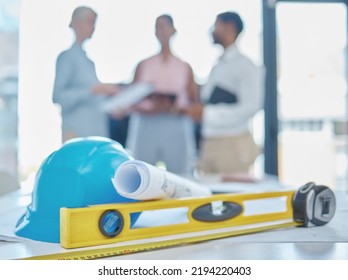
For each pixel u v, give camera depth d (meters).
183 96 2.04
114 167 0.48
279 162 2.35
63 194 0.46
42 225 0.47
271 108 2.31
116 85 2.02
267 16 2.27
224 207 0.52
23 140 2.17
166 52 2.04
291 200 0.56
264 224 0.53
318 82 2.33
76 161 0.47
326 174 2.38
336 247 0.43
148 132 2.03
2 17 2.16
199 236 0.47
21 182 1.35
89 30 1.98
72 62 1.94
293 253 0.41
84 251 0.41
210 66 2.21
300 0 2.28
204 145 2.05
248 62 2.00
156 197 0.48
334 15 2.31
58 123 2.11
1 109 2.19
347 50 2.33
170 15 2.09
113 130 2.04
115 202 0.47
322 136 2.37
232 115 1.98
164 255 0.41
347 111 2.36
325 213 0.54
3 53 2.17
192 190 0.56
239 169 2.04
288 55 2.30
